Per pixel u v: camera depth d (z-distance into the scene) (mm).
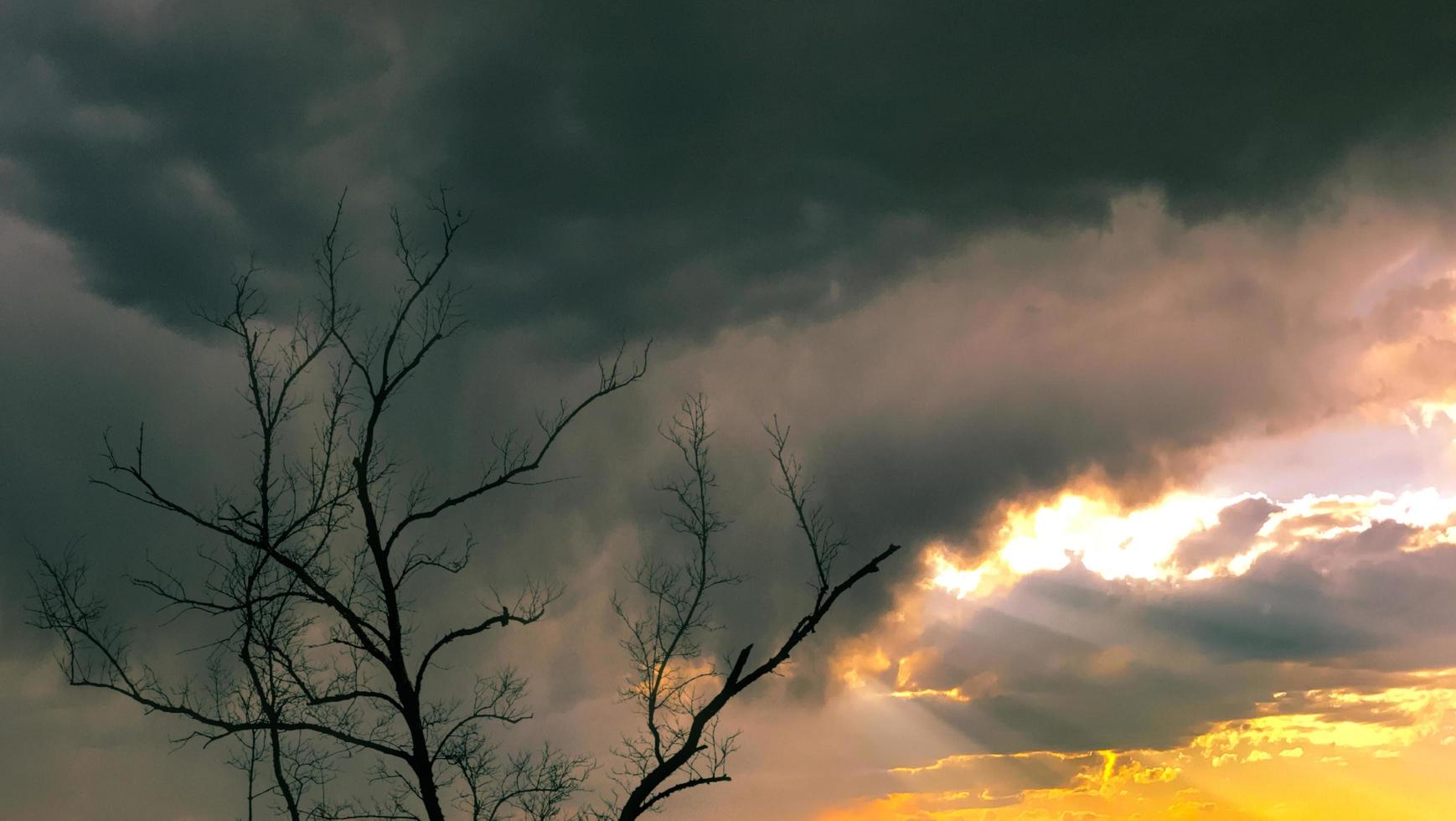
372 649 16453
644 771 18141
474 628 17156
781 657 17344
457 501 17406
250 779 18859
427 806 16172
